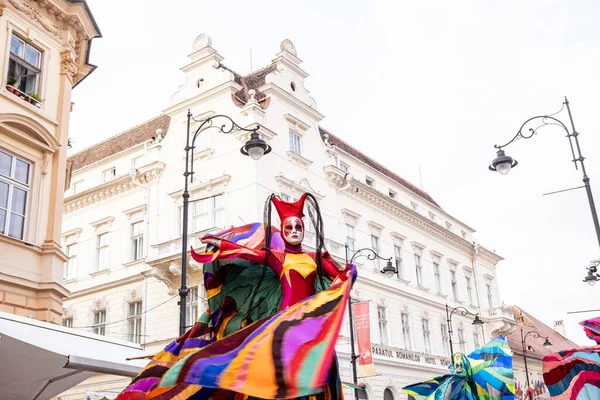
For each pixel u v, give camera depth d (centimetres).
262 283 636
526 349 5519
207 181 2842
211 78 3083
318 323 525
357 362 2994
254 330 521
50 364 1056
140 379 625
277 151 2909
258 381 477
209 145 2953
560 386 1005
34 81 1681
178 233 2905
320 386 482
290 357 492
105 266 3216
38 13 1702
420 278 3925
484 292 4753
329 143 3400
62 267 1617
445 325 4047
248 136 2795
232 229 705
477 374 1295
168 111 3183
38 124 1609
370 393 3064
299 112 3194
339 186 3309
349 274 567
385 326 3434
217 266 641
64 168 1705
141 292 2962
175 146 3098
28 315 1475
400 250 3781
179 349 645
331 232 3106
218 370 483
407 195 4141
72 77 1828
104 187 3306
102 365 1071
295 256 634
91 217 3381
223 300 639
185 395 573
